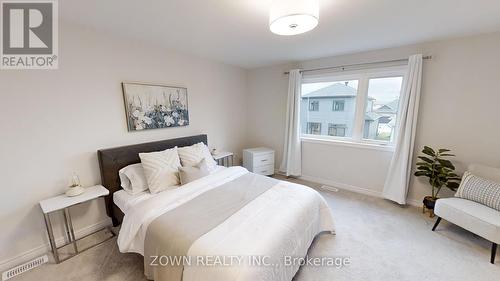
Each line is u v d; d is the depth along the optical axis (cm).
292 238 149
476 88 232
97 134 220
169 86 284
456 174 249
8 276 165
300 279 161
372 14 180
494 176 210
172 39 245
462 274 165
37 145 182
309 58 337
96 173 222
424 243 203
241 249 122
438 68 250
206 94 345
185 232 138
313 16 129
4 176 168
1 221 170
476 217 181
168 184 225
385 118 302
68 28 192
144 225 155
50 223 177
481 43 225
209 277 114
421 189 277
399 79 285
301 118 380
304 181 376
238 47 277
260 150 395
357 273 167
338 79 331
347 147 331
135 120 249
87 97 210
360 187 328
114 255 189
